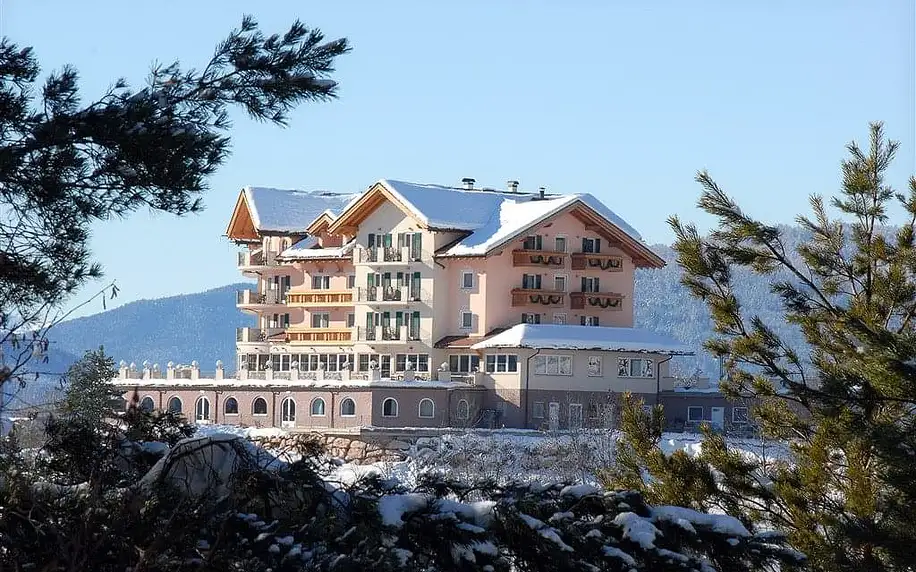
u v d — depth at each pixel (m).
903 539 42.62
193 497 25.61
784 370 52.78
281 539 25.20
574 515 28.94
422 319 190.38
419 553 27.36
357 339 195.88
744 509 51.91
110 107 26.22
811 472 47.94
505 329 187.38
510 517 27.69
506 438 136.50
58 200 26.28
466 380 180.38
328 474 28.61
